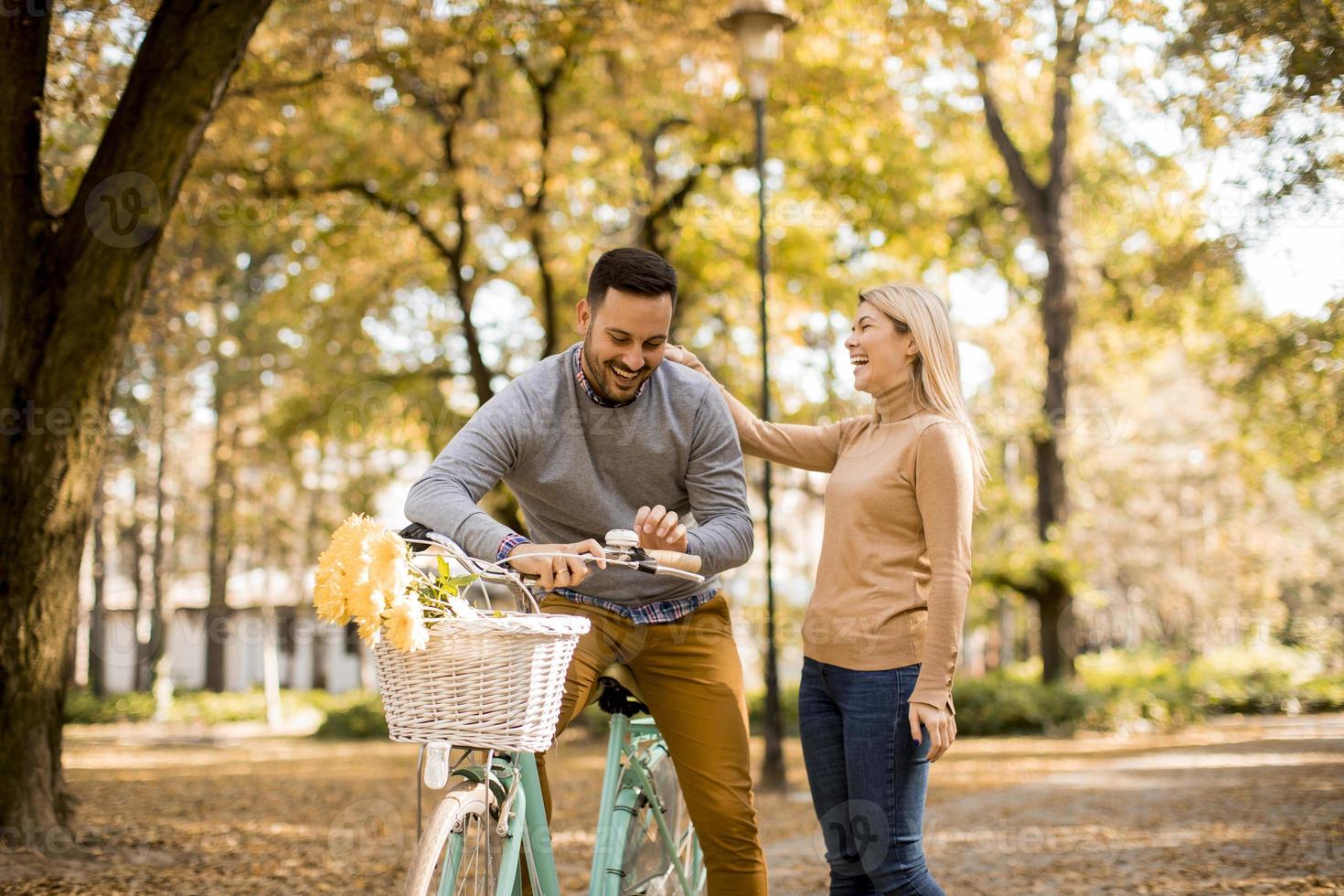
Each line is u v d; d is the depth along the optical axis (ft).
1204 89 20.10
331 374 52.06
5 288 17.99
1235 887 15.17
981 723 54.85
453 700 7.30
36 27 17.87
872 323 9.46
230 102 30.60
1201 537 88.17
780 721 31.55
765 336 31.30
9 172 17.84
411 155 41.86
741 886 9.63
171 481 80.02
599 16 33.73
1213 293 36.37
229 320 60.18
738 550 9.38
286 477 63.05
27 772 17.80
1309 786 26.37
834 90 38.83
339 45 31.58
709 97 40.14
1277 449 55.06
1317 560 83.82
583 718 51.24
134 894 15.21
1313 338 28.07
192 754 48.75
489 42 34.17
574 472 9.45
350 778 34.32
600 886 9.63
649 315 8.74
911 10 29.58
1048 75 44.16
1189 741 48.37
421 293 51.52
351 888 16.15
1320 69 17.56
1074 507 77.10
